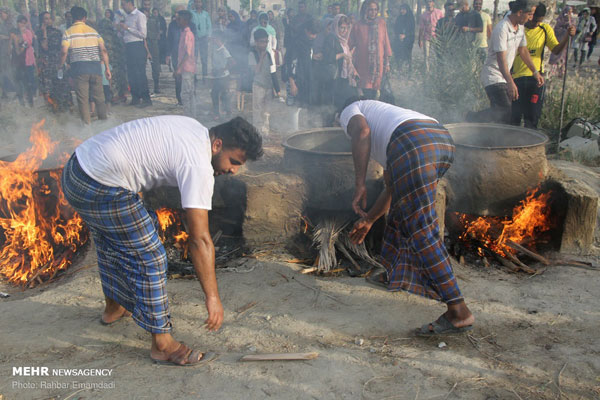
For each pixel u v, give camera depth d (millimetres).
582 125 6992
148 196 4223
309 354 2805
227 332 3066
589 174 5711
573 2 12367
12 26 10781
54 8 19922
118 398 2498
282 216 4188
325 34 7746
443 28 8633
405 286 3057
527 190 4164
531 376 2670
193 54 8195
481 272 3893
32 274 4090
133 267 2646
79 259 4160
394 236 3273
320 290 3572
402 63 12000
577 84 9062
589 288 3568
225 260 4047
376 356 2842
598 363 2764
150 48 11406
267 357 2783
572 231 4051
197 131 2559
